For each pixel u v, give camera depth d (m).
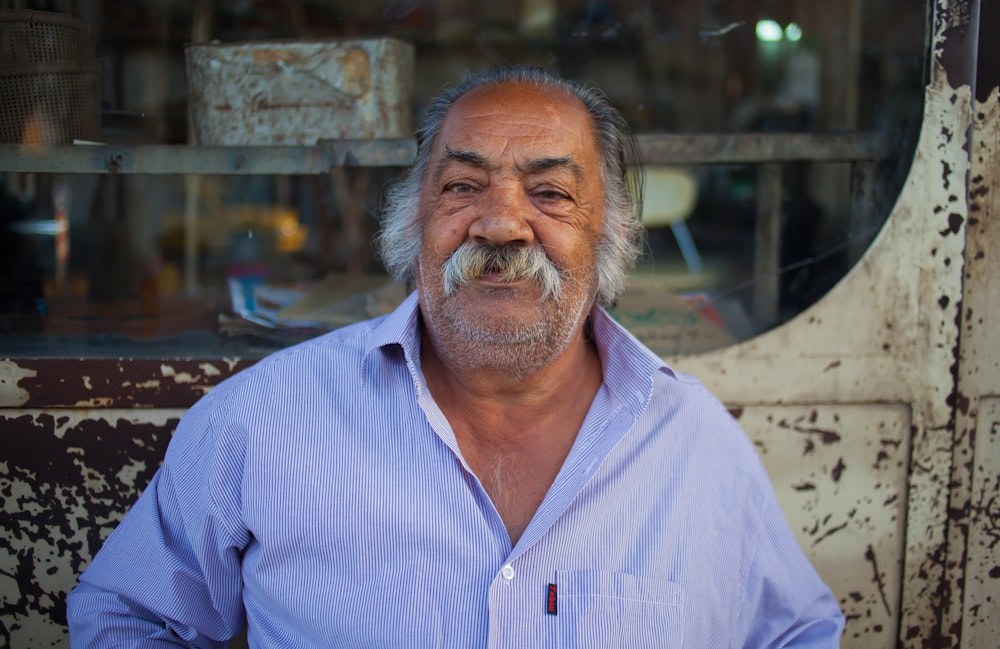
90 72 1.50
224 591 1.13
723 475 1.15
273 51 1.55
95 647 1.10
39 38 1.42
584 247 1.09
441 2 2.07
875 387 1.49
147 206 2.02
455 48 2.15
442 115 1.13
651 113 2.24
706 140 1.62
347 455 1.06
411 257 1.18
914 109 1.45
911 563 1.52
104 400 1.38
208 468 1.08
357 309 1.62
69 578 1.42
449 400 1.14
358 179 2.03
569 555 1.05
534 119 1.06
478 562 1.03
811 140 1.58
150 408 1.40
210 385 1.40
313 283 1.83
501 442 1.14
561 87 1.12
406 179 1.23
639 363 1.12
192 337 1.51
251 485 1.06
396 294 1.65
